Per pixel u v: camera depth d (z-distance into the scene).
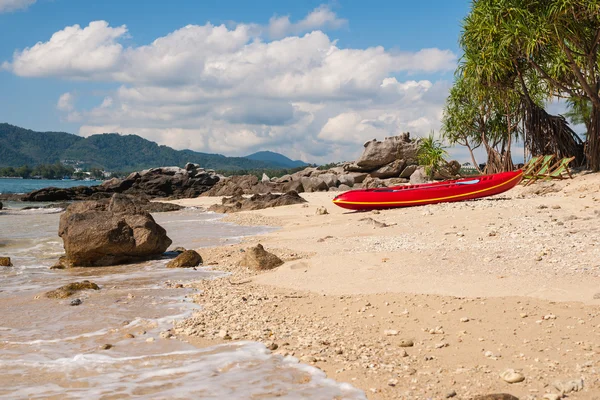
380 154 48.47
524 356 5.40
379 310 7.48
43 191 52.62
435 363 5.40
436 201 22.25
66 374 5.44
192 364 5.67
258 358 5.78
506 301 7.32
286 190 46.00
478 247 11.36
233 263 12.76
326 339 6.35
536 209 16.72
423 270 9.53
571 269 8.67
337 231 16.81
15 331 7.17
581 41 24.98
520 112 30.70
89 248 13.16
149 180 58.72
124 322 7.53
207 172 64.25
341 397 4.67
